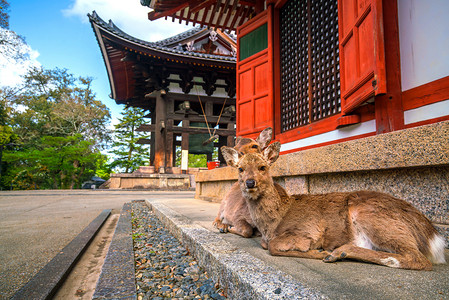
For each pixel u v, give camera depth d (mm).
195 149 19594
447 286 1534
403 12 3672
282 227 2330
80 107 36812
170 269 2525
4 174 31031
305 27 6332
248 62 8148
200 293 2008
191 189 17938
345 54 4773
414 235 1904
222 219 3650
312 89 6012
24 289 2035
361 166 2828
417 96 3457
